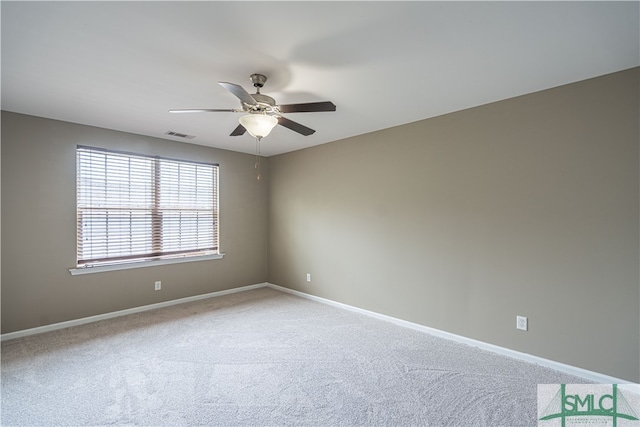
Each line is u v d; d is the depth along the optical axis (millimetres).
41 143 3143
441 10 1540
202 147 4402
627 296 2170
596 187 2285
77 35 1745
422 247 3270
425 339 3051
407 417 1896
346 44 1852
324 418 1884
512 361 2594
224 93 2564
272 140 4145
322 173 4328
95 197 3508
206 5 1493
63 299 3277
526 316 2598
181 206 4227
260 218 5125
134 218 3809
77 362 2529
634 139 2145
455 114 3020
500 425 1826
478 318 2869
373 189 3721
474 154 2896
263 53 1950
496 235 2764
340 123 3404
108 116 3129
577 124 2359
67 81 2338
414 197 3336
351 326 3398
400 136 3455
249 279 4988
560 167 2436
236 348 2824
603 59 2033
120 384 2217
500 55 1981
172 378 2307
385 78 2305
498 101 2746
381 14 1573
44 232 3166
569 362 2391
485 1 1471
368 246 3773
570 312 2393
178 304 4133
